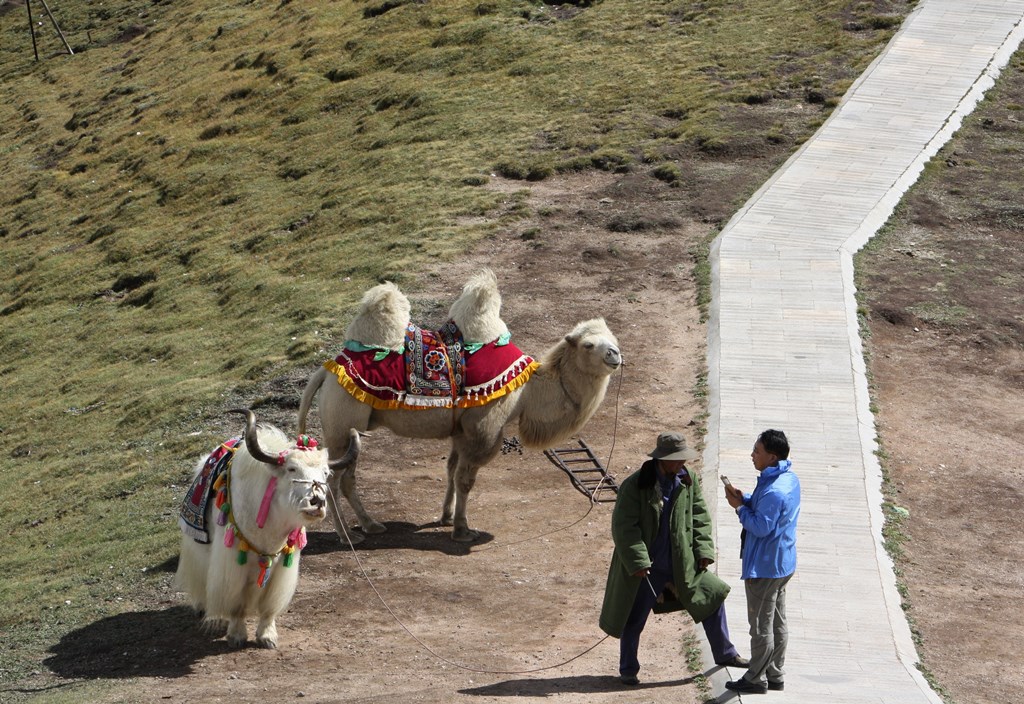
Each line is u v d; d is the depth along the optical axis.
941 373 17.84
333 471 12.90
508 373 13.07
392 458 15.88
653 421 16.41
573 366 13.27
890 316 19.52
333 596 11.83
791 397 16.38
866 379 17.27
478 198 26.89
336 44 41.97
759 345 18.03
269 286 25.27
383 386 12.76
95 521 15.78
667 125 30.08
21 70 56.47
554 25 38.88
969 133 28.12
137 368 23.44
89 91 49.47
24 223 36.72
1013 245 22.56
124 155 39.53
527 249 23.66
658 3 39.28
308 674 9.92
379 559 12.74
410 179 29.25
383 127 34.22
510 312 20.55
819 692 9.12
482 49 37.81
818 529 12.88
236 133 37.81
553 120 31.48
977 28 34.31
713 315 19.30
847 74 31.75
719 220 23.89
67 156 41.88
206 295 26.64
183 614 11.85
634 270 22.17
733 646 9.28
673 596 9.34
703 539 9.12
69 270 31.36
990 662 10.55
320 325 21.52
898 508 13.80
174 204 33.88
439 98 34.81
